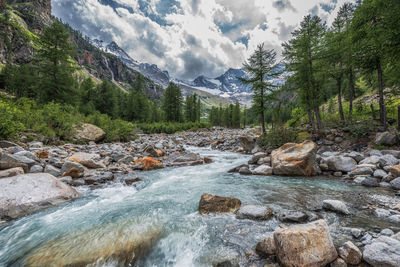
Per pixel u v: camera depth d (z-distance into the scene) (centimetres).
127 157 1113
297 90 1856
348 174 819
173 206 509
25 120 1441
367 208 469
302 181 760
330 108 3312
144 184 724
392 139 1110
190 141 2723
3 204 443
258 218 417
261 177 839
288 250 267
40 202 492
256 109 2117
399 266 235
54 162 853
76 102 3247
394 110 1756
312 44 1636
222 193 614
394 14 1074
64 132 1594
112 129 2217
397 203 492
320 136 1542
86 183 711
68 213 466
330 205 459
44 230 385
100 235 362
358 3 1452
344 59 1766
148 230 381
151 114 7125
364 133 1310
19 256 310
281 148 1045
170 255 313
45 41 2808
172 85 6125
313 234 279
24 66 5884
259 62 2006
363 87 3584
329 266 265
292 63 1742
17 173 594
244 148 1758
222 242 339
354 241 321
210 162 1235
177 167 1064
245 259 292
